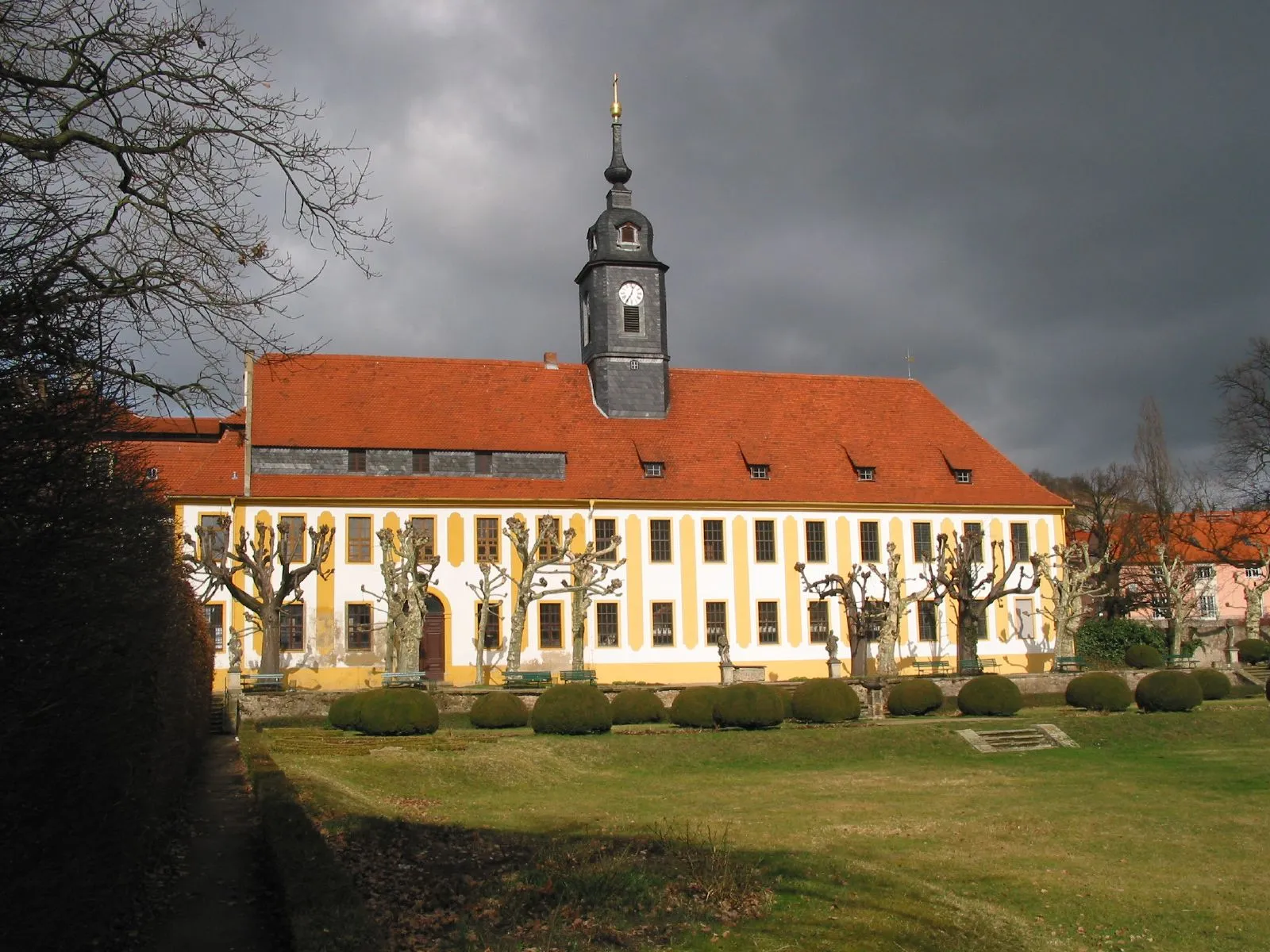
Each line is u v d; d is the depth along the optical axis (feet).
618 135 224.53
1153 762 121.29
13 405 31.65
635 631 200.85
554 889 56.49
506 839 71.36
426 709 126.62
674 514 205.87
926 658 215.10
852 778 108.88
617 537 178.81
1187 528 278.26
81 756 35.32
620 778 108.58
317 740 116.16
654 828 76.54
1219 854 73.87
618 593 200.95
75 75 46.11
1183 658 218.59
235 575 183.73
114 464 39.17
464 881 57.31
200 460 189.98
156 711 51.47
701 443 216.74
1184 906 60.59
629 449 211.20
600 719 128.26
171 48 47.11
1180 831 81.66
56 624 32.37
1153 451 281.13
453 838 69.87
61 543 32.14
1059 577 225.35
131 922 46.88
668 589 203.62
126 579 38.88
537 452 203.41
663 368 220.23
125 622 38.52
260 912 49.60
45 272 33.65
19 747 31.81
